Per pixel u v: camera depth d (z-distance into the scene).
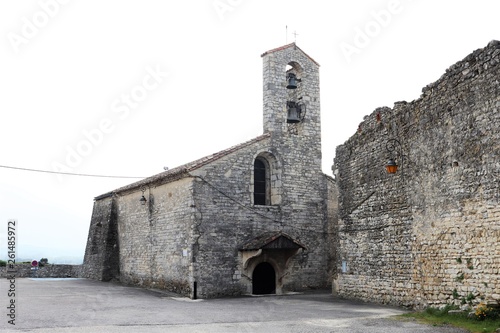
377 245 18.86
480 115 13.80
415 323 13.38
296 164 25.56
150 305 18.61
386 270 18.22
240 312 16.45
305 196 25.55
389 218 18.19
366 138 19.95
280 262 24.16
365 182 19.86
